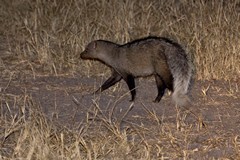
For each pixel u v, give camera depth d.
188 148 10.87
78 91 13.88
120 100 13.43
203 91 13.45
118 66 13.85
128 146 10.48
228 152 10.72
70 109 12.77
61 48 15.95
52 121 11.67
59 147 10.31
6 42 17.02
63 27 16.80
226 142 11.16
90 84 14.34
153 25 16.72
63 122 11.97
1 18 18.25
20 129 11.09
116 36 16.12
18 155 10.10
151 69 13.51
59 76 14.84
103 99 13.44
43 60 15.52
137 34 16.31
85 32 16.33
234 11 16.53
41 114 11.38
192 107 12.94
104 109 12.81
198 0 17.19
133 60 13.65
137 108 12.96
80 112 12.62
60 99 13.34
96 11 17.31
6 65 15.36
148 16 16.72
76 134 11.01
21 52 16.09
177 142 11.09
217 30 15.58
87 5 17.86
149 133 11.49
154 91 14.01
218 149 10.85
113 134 11.11
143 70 13.62
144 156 10.34
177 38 15.70
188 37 15.71
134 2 17.61
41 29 16.94
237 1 17.33
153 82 14.55
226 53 15.02
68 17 17.27
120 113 12.61
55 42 16.25
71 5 18.02
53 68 15.18
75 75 14.94
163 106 13.10
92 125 11.83
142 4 17.47
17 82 14.34
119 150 10.41
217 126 11.95
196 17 16.67
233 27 15.79
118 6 17.17
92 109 12.82
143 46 13.52
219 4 16.73
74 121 12.03
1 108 12.46
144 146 10.74
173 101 13.10
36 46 15.91
